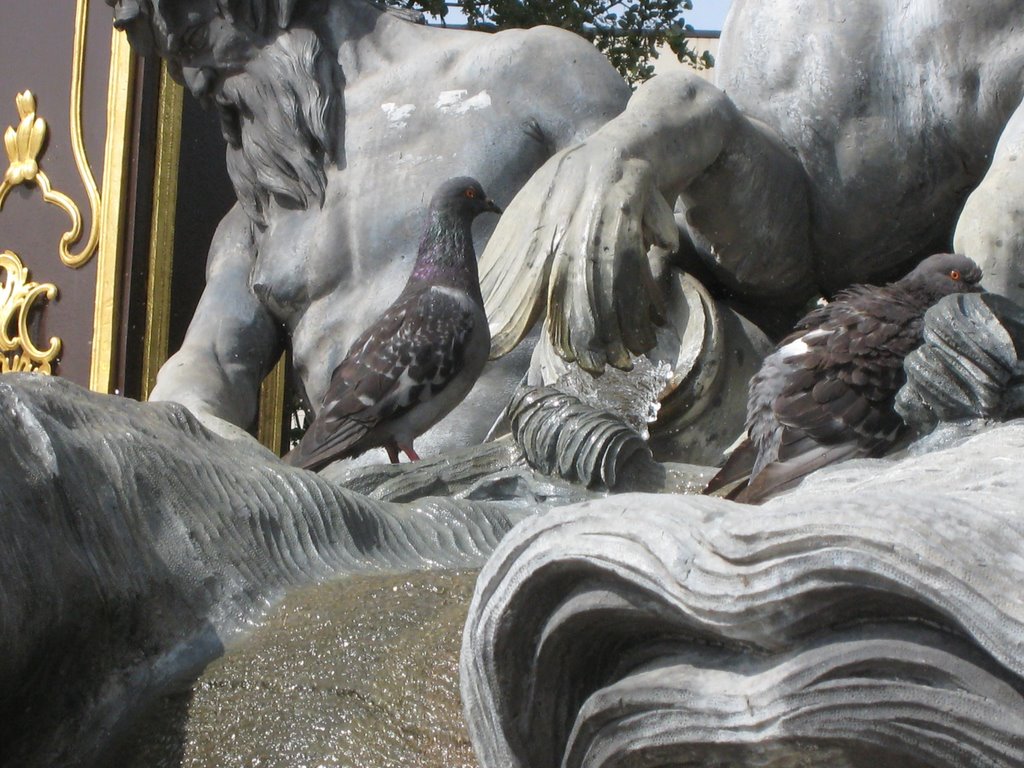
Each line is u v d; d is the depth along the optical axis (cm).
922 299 419
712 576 212
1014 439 247
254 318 833
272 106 806
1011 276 493
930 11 620
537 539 231
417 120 800
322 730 306
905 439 404
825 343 412
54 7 1067
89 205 1041
